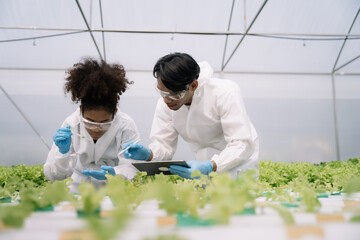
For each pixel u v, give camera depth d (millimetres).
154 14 8562
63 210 1231
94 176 2789
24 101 9367
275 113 10031
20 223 836
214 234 744
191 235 740
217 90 2873
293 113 10055
